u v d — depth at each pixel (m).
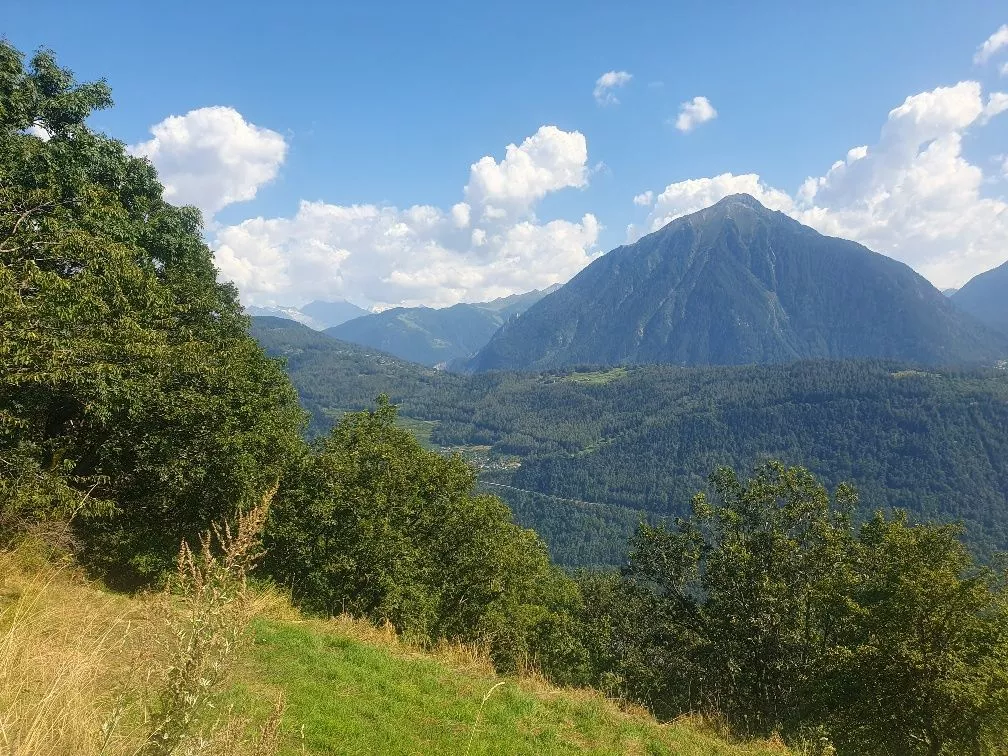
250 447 15.36
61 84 17.72
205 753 2.91
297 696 8.03
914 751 11.54
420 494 22.83
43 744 3.29
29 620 5.52
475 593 22.41
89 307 10.33
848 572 17.33
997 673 10.27
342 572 17.73
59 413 13.66
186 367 13.63
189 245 21.44
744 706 19.09
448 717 9.01
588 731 9.95
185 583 3.10
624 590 25.64
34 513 10.05
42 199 10.91
